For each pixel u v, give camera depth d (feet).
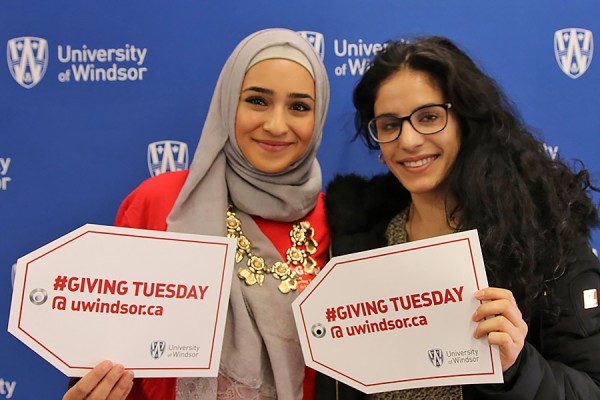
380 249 3.40
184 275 3.43
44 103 4.74
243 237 3.91
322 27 4.77
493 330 3.16
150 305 3.37
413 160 3.61
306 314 3.50
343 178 4.23
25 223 4.78
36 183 4.77
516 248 3.49
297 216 4.02
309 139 3.98
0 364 4.83
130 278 3.35
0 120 4.74
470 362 3.26
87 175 4.78
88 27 4.71
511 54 4.83
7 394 4.85
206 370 3.45
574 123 4.88
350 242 3.98
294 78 3.82
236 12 4.73
